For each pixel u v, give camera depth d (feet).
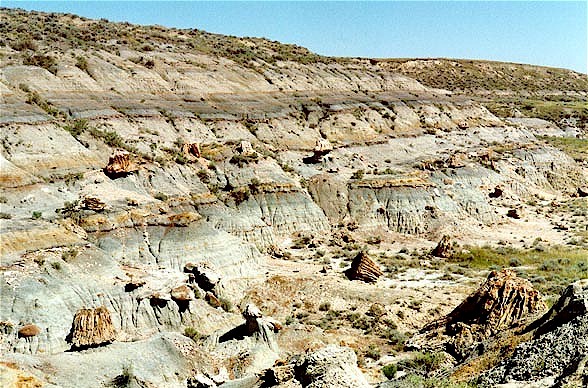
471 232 253.03
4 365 98.07
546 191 347.56
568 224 276.82
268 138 316.60
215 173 246.27
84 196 183.83
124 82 308.60
